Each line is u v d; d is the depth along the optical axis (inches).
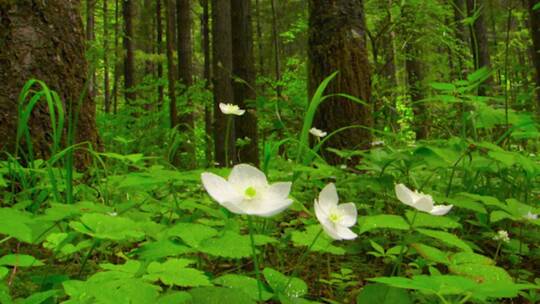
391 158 117.6
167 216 102.0
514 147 165.2
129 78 638.5
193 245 55.2
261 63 825.5
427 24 317.7
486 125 128.4
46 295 48.8
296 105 286.4
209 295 48.6
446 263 62.5
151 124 413.7
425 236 95.4
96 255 86.9
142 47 805.2
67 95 154.5
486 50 442.6
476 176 119.0
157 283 72.2
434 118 273.1
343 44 182.7
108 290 44.4
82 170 153.4
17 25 147.3
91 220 57.0
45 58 150.5
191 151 372.8
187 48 504.7
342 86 180.9
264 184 44.6
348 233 48.5
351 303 78.4
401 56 335.0
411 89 358.9
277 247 92.5
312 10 189.0
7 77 145.1
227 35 419.8
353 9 185.5
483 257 63.9
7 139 142.3
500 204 86.6
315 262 95.0
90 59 328.2
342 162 176.6
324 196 50.0
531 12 285.0
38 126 146.0
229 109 114.3
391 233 104.3
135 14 701.9
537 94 257.9
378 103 272.7
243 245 55.6
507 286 43.9
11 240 92.4
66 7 157.6
